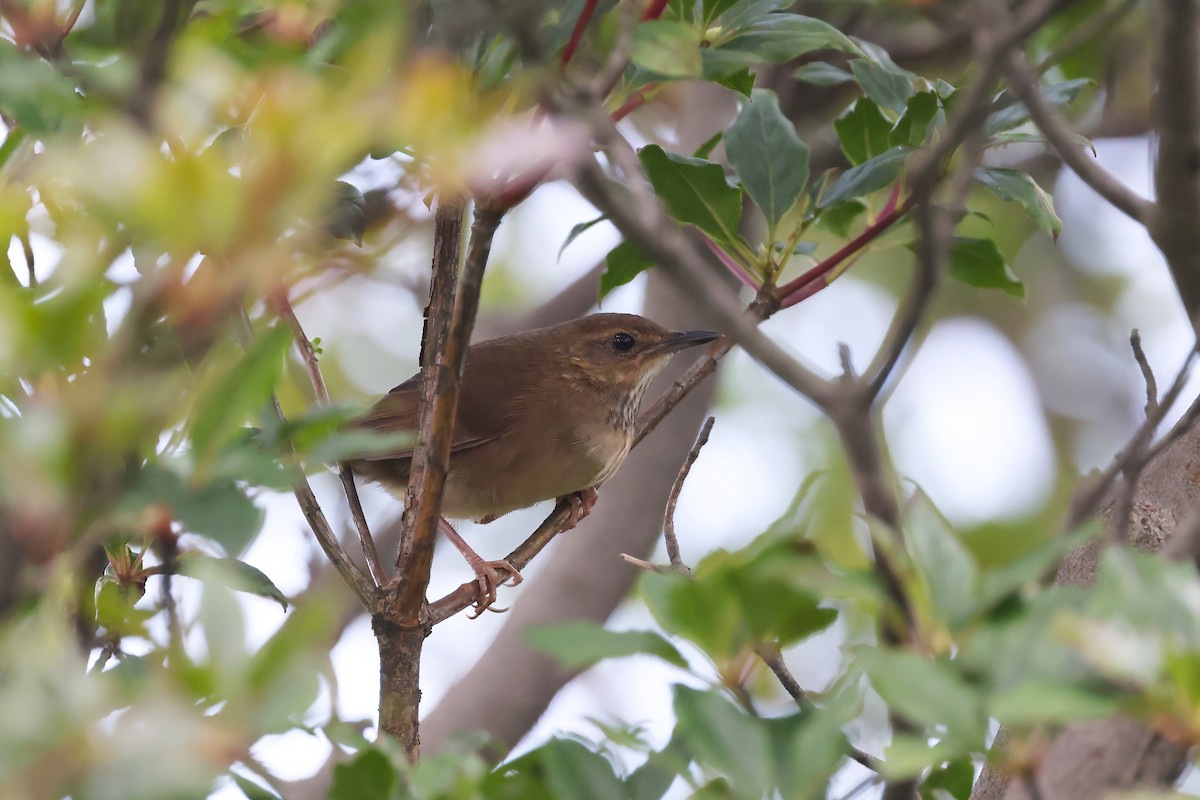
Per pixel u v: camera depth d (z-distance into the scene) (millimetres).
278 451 5195
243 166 4250
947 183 9875
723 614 4840
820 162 14375
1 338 4043
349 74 4176
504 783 5723
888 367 4695
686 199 9734
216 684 4230
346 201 7219
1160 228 5961
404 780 5480
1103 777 4941
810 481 5406
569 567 13148
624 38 5992
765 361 4750
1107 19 7059
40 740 3812
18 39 6555
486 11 5074
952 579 4648
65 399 4000
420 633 7820
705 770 5555
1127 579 4301
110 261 4309
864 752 5898
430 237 9102
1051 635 4367
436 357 7992
